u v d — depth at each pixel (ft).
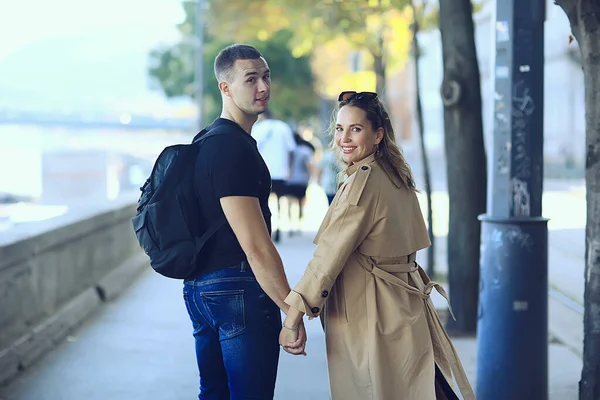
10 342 21.12
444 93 25.96
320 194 87.56
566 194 52.06
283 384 20.77
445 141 26.25
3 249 20.35
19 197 109.40
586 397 14.51
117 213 36.01
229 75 12.46
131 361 22.49
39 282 24.17
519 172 17.25
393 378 12.14
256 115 12.62
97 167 108.06
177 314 29.09
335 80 109.29
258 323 12.23
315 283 11.75
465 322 26.14
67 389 19.72
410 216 12.56
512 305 17.21
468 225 26.05
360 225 11.93
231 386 12.45
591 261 14.40
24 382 20.24
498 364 17.33
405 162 12.64
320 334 26.48
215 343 12.96
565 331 25.57
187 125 166.91
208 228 12.17
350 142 12.39
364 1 44.91
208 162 12.03
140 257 41.65
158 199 12.14
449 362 12.73
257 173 12.19
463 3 25.46
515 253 17.17
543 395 17.40
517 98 17.22
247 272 12.25
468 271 26.03
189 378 20.89
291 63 110.32
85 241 30.58
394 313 12.16
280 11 56.24
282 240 49.19
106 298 31.42
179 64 143.74
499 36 17.37
